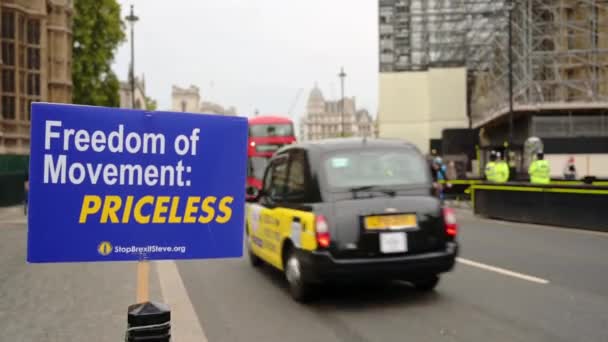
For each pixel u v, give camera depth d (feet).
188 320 19.03
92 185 9.57
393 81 210.59
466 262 29.99
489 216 58.34
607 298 21.45
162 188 9.93
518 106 121.19
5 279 27.22
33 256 9.26
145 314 9.35
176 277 27.22
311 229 20.71
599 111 120.78
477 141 158.92
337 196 21.13
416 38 212.23
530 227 47.75
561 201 47.91
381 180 21.94
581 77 132.98
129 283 26.03
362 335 17.40
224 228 10.23
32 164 9.26
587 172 118.01
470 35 208.44
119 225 9.71
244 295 23.41
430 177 22.76
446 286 24.21
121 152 9.71
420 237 21.26
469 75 208.85
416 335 17.31
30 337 17.25
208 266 30.83
